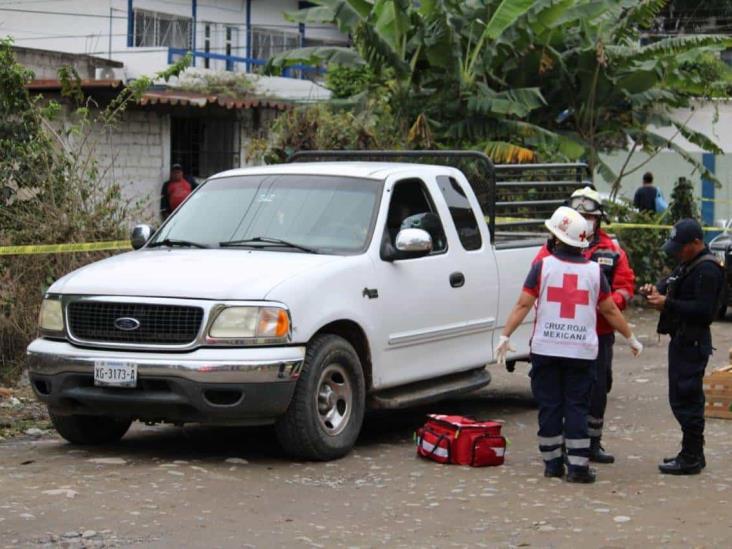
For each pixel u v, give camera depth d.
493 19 20.89
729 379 10.66
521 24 21.67
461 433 8.52
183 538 6.39
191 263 8.68
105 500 7.14
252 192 9.72
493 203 10.71
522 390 12.27
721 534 6.71
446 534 6.66
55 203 12.38
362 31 20.66
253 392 8.02
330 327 8.70
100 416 8.75
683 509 7.30
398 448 9.21
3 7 33.69
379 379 9.06
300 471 8.20
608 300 8.12
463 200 10.28
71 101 19.92
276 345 8.11
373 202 9.36
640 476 8.26
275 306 8.12
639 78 23.09
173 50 30.70
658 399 11.75
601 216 8.86
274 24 37.34
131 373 8.09
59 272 12.10
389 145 18.91
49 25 33.25
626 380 12.99
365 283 8.88
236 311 8.08
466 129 21.55
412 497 7.53
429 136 19.75
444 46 21.39
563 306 8.01
